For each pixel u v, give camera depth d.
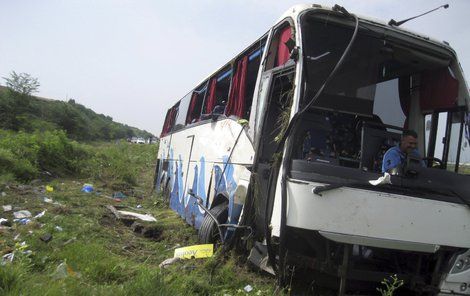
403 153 5.13
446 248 4.80
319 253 4.83
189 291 4.72
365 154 5.28
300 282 5.37
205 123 8.81
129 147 43.97
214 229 6.79
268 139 5.62
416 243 4.64
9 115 42.91
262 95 5.66
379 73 6.04
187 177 9.88
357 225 4.47
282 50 5.60
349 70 5.45
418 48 5.66
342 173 4.56
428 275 5.07
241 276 5.49
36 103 57.91
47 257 5.39
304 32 5.02
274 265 4.86
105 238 7.25
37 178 14.22
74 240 6.47
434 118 6.10
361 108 5.46
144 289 4.34
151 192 16.09
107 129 83.75
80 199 10.95
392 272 5.04
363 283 5.30
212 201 7.27
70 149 19.09
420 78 6.34
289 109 4.87
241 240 5.79
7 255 5.25
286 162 4.61
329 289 5.50
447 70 5.94
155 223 8.95
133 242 7.37
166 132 15.66
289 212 4.46
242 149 6.14
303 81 4.82
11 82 47.81
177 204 10.77
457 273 4.85
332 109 5.36
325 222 4.39
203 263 5.88
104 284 4.69
